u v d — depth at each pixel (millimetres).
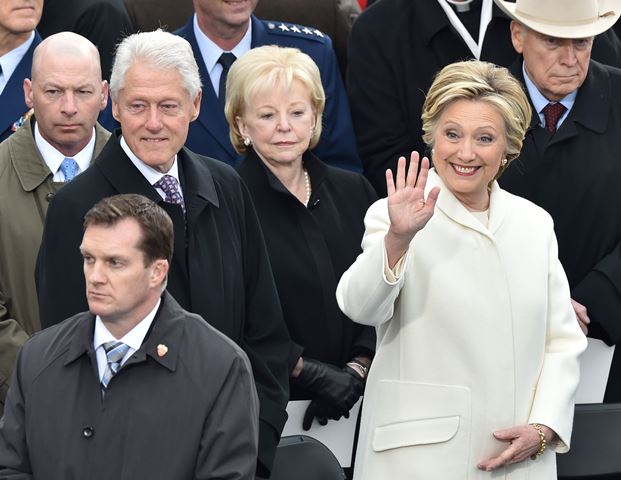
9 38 21453
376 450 16641
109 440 14266
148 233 14188
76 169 19641
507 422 16500
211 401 14352
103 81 20484
